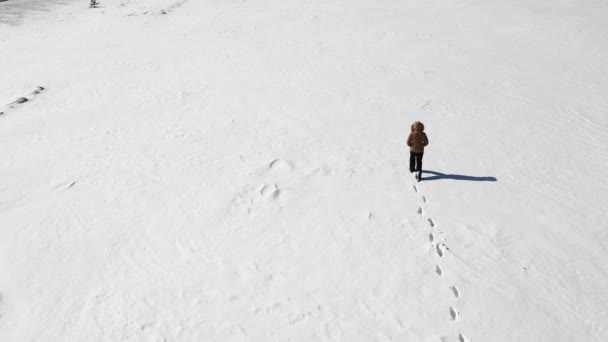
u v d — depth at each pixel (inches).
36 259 318.0
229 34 933.8
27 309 278.2
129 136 493.4
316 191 393.1
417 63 744.3
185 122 524.7
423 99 597.9
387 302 281.0
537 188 398.3
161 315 273.4
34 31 981.8
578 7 1139.9
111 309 277.7
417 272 303.3
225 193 389.7
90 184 406.9
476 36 892.6
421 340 256.2
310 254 321.4
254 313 275.0
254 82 659.4
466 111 560.1
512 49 815.7
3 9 1168.8
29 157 454.3
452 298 283.0
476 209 367.6
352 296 285.7
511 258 314.8
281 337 259.1
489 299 281.9
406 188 397.7
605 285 293.4
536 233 339.9
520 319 268.8
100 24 1031.6
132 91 627.8
